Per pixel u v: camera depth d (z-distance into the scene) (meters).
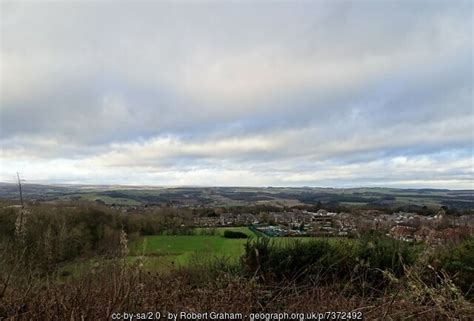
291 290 4.55
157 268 4.80
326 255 5.52
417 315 3.80
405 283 4.54
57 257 4.12
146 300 3.41
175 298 3.58
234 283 4.25
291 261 5.56
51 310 3.05
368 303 4.11
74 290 3.27
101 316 3.04
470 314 3.84
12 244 3.83
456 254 5.28
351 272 5.04
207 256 6.24
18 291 3.26
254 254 5.70
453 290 3.97
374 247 5.68
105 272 3.61
